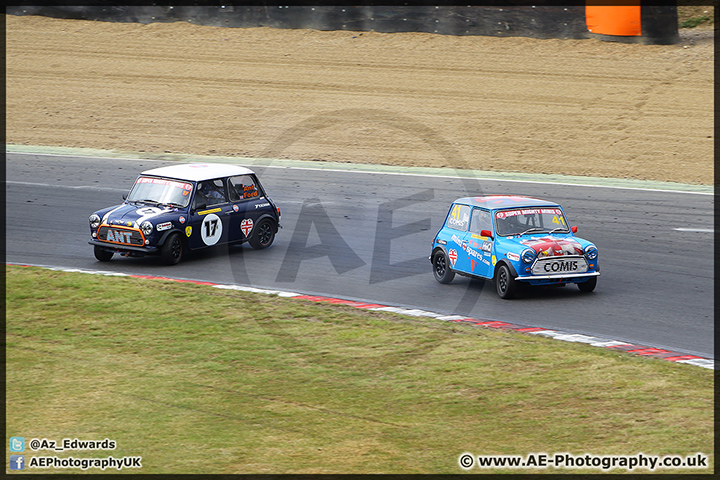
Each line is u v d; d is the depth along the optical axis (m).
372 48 90.31
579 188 55.69
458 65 85.56
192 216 38.94
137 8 99.44
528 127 72.25
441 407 22.08
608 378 23.67
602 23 87.75
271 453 19.59
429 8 92.44
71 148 68.88
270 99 81.19
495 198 36.44
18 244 41.88
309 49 91.12
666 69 81.38
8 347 26.97
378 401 22.58
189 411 22.08
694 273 36.75
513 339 27.41
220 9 97.56
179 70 88.44
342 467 18.81
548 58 85.31
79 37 96.00
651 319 30.23
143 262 39.03
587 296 33.44
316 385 23.77
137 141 71.75
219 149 69.44
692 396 22.22
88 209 49.47
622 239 42.81
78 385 23.91
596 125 71.88
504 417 21.36
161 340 27.58
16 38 95.50
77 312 30.45
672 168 61.66
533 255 32.41
